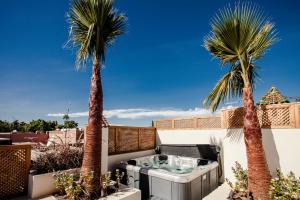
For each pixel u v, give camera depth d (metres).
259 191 3.68
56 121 20.66
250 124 3.95
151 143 8.40
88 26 4.43
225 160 6.04
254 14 4.07
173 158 7.28
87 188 4.00
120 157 6.76
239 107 5.81
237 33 4.16
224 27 4.19
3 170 4.00
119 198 3.96
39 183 4.17
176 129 8.04
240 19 4.12
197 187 4.82
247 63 4.30
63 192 4.31
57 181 4.12
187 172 4.91
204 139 7.20
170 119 8.33
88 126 4.32
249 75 4.96
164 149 7.91
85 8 4.32
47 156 4.77
